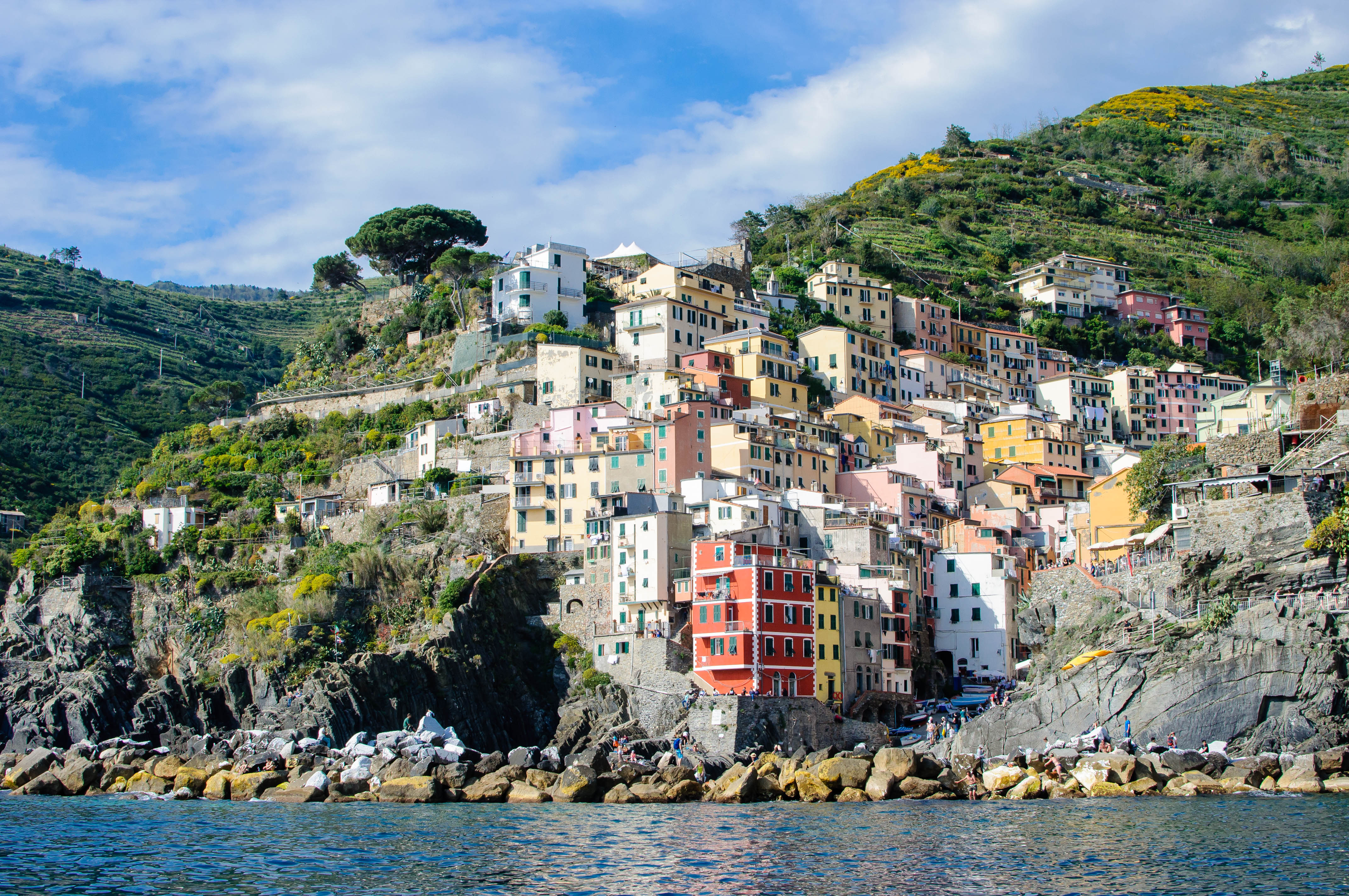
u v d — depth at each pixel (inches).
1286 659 4618.6
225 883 3253.0
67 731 6269.7
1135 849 3415.4
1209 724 4699.8
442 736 5482.3
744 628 5728.3
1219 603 4931.1
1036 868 3257.9
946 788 4665.4
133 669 6678.2
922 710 6304.1
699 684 5821.9
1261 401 7081.7
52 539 7578.7
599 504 6835.6
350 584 6550.2
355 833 3991.1
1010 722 5172.2
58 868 3437.5
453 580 6510.8
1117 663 4953.3
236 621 6525.6
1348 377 5585.6
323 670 5959.6
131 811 4618.6
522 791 4891.7
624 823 4170.8
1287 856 3255.4
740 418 7618.1
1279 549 4899.1
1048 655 5526.6
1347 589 4712.1
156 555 7204.7
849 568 6486.2
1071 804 4288.9
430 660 6003.9
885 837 3762.3
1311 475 5049.2
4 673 6707.7
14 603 6993.1
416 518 7096.5
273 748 5546.3
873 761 4894.2
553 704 6240.2
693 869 3368.6
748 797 4771.2
